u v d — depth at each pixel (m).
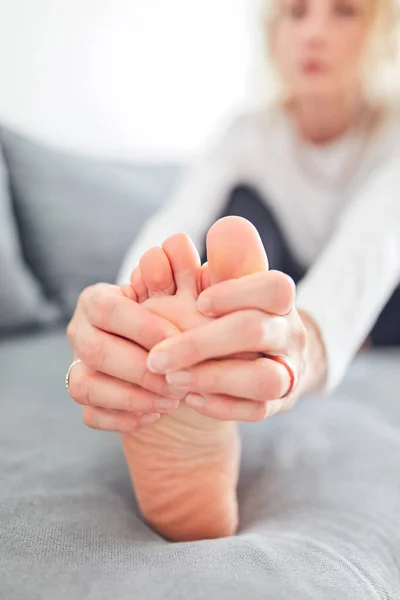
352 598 0.37
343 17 0.84
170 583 0.36
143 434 0.44
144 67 1.54
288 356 0.41
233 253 0.40
